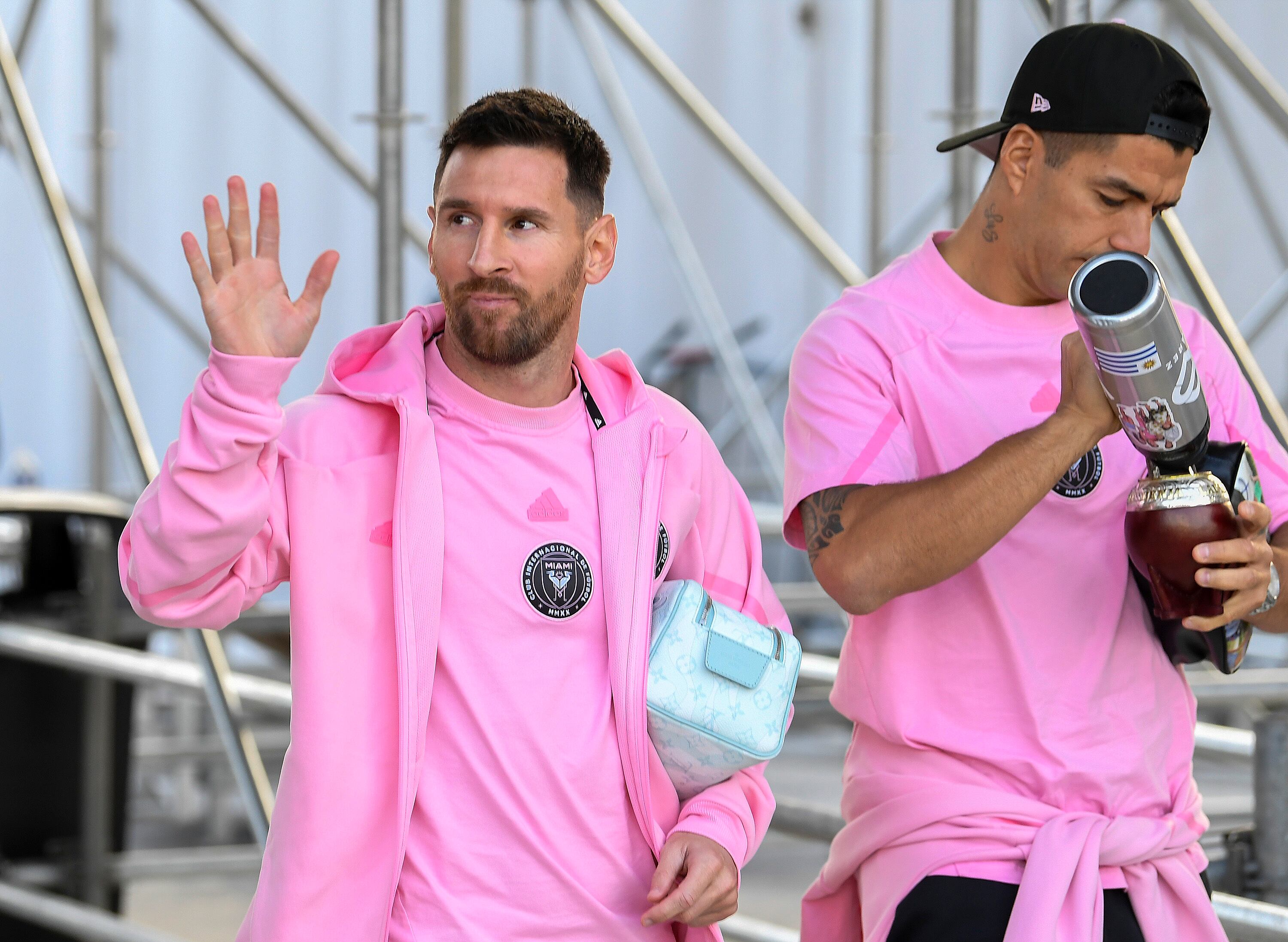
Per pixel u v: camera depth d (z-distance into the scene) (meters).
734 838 5.98
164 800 20.05
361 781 5.54
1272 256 18.36
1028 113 6.23
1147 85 5.93
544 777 5.66
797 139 22.14
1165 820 6.34
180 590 5.40
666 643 5.87
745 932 9.86
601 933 5.73
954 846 6.20
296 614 5.57
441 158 5.87
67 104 22.83
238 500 5.21
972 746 6.29
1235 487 5.98
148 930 10.48
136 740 19.30
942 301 6.59
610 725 5.81
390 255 10.41
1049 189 6.17
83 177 22.83
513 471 5.86
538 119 5.74
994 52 20.20
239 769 10.18
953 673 6.38
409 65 20.77
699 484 6.37
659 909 5.70
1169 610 6.06
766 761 5.98
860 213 21.67
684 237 17.17
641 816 5.85
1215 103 16.92
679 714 5.82
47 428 23.45
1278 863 7.34
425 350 6.13
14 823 12.99
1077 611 6.36
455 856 5.56
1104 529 6.43
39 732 13.07
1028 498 5.82
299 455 5.73
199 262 5.17
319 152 21.89
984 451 6.08
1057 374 6.51
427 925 5.54
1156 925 6.15
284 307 5.28
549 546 5.80
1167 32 16.52
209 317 5.16
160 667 11.28
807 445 6.54
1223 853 7.59
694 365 22.42
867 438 6.37
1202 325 6.87
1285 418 9.80
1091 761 6.27
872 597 6.10
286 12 22.20
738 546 6.54
